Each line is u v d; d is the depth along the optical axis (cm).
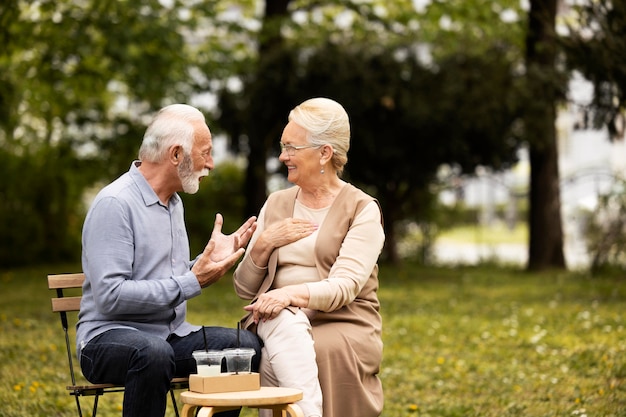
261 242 519
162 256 489
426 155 1739
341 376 492
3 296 1413
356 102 1661
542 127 1683
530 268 1855
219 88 1750
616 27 1177
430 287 1548
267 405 434
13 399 698
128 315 482
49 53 1645
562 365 840
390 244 1917
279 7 1848
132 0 1552
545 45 1583
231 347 489
